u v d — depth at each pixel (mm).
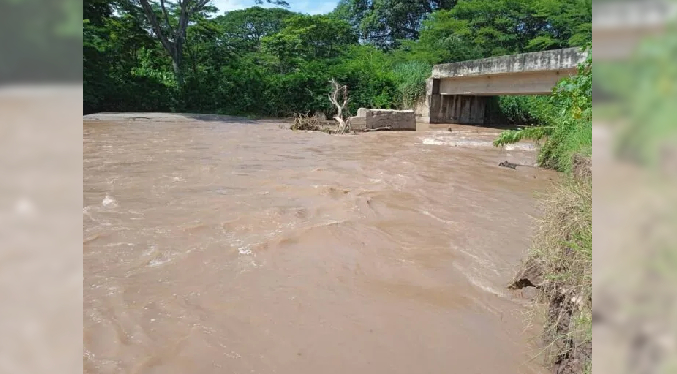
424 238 3561
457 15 25172
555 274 2162
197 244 3301
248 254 3152
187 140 9688
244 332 2205
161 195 4672
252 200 4512
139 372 1884
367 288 2699
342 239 3480
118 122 13891
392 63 24609
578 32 18188
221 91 19531
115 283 2670
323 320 2332
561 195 2559
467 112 16938
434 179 5828
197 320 2299
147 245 3268
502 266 3037
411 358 2027
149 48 21750
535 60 11031
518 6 23609
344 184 5363
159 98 19062
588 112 4746
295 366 1956
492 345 2133
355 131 12914
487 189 5305
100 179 5418
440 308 2479
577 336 1681
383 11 36281
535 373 1920
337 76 19531
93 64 17453
